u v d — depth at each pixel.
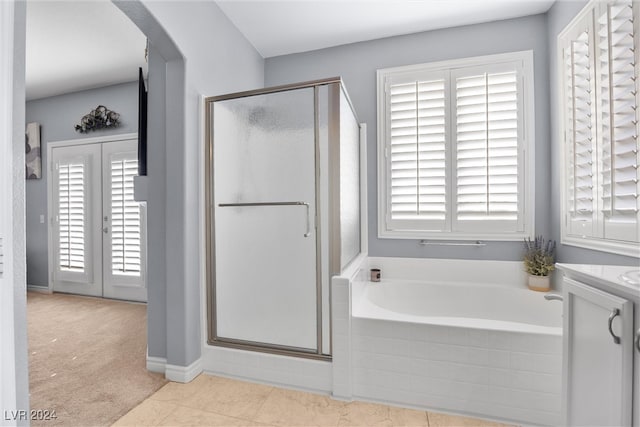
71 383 1.98
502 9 2.49
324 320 1.92
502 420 1.61
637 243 1.56
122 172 3.70
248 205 2.06
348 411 1.72
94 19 2.53
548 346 1.55
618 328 0.95
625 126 1.62
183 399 1.82
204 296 2.11
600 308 1.05
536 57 2.54
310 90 1.96
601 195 1.83
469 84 2.67
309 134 1.96
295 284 1.98
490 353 1.63
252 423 1.62
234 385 1.97
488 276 2.64
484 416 1.64
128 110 3.71
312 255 1.95
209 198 2.12
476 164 2.65
